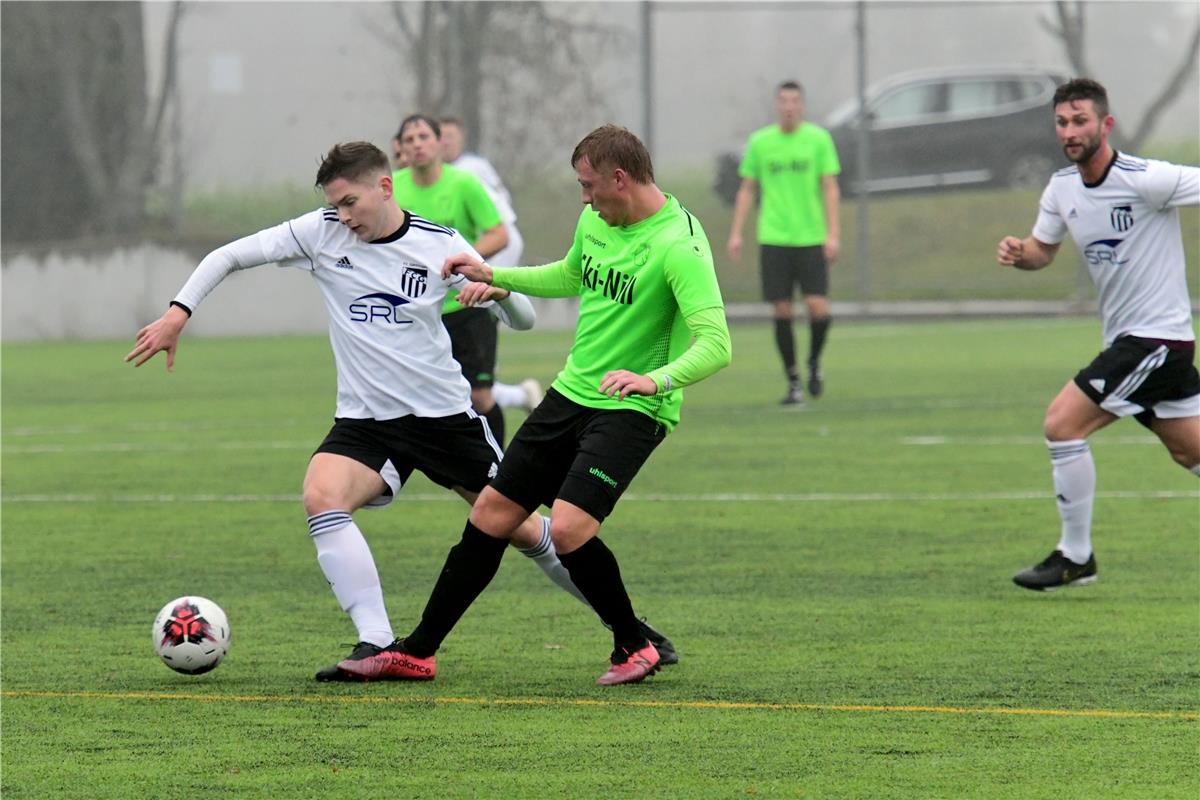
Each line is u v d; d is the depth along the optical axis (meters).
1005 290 89.06
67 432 48.88
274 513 33.38
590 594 18.97
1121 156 24.02
